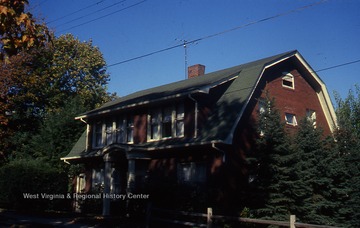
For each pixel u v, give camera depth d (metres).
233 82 23.33
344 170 19.98
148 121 24.16
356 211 19.33
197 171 21.42
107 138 27.14
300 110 25.14
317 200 19.05
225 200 19.42
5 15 9.32
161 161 23.08
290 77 25.14
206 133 20.56
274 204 17.64
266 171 18.14
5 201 26.64
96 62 47.09
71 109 34.53
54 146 32.44
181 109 22.72
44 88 39.84
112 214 23.75
